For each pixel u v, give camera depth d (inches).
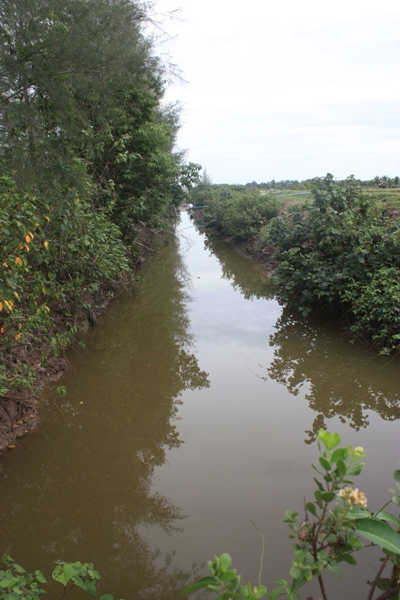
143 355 339.3
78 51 262.4
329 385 277.7
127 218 506.6
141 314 451.8
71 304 351.6
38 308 220.4
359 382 277.6
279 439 217.5
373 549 146.4
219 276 644.1
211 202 1240.2
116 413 250.7
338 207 384.5
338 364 303.0
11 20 250.1
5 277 187.3
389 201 503.5
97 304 426.3
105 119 413.4
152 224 610.2
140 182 501.7
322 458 72.7
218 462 199.9
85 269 335.9
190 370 309.1
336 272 351.3
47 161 253.4
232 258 774.5
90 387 283.1
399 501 81.5
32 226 196.7
